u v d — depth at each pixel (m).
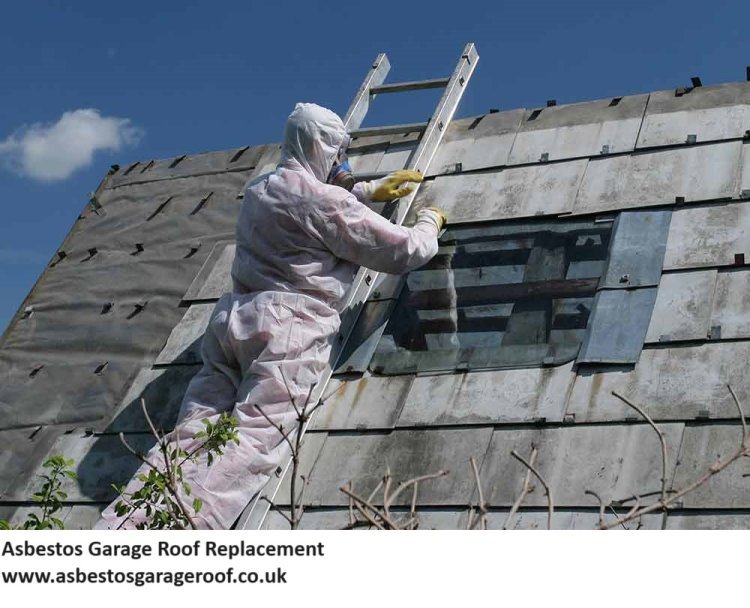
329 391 6.17
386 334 6.46
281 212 6.04
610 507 4.83
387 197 6.90
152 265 8.05
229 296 6.16
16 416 7.17
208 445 5.20
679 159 6.92
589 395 5.55
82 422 6.92
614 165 7.08
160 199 8.73
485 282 6.60
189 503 5.37
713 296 5.83
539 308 6.26
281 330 5.86
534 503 5.12
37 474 6.61
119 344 7.43
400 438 5.73
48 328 7.85
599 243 6.55
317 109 6.38
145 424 6.67
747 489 4.82
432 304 6.55
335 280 6.11
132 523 5.23
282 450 5.73
